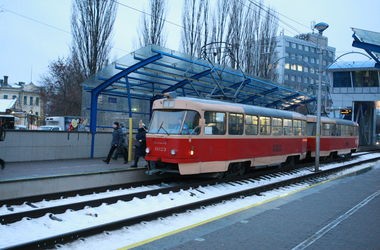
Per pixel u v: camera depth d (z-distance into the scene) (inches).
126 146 656.4
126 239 294.8
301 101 1129.4
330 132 1028.5
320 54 816.9
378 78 1913.1
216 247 276.7
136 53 623.5
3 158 593.9
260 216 373.7
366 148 1814.7
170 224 343.3
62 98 1766.7
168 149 539.8
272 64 1557.6
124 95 784.3
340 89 1995.6
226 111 592.4
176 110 559.2
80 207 399.2
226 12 1362.0
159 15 1296.8
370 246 287.3
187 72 726.5
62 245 274.2
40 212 362.9
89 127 747.4
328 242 295.1
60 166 577.3
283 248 278.7
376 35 810.8
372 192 532.1
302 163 973.2
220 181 595.2
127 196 450.3
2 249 245.8
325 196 494.6
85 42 1295.5
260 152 673.6
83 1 1290.6
